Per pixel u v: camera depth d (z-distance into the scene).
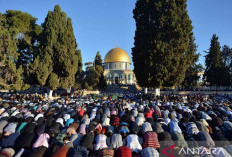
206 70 40.72
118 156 4.62
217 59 38.84
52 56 24.81
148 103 15.88
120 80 72.06
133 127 7.44
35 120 8.68
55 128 6.93
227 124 7.68
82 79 40.66
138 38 26.48
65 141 5.91
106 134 7.38
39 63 23.73
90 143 5.80
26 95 23.05
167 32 23.11
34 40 30.98
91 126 7.20
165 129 7.48
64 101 16.73
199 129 7.13
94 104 13.73
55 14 26.67
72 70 25.53
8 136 6.09
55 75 24.09
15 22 27.39
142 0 27.12
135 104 15.46
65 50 24.70
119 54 75.69
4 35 19.08
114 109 11.62
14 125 7.14
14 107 11.61
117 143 5.90
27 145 5.64
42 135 6.00
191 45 25.55
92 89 40.31
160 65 22.05
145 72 23.67
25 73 25.03
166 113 10.03
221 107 12.15
